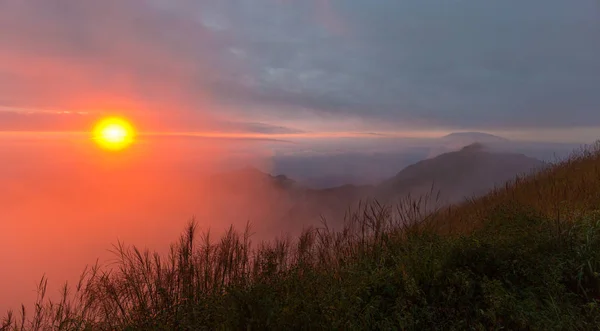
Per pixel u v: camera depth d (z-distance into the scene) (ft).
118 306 11.30
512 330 8.68
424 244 12.37
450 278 10.09
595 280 9.64
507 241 11.55
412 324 8.85
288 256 12.52
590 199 16.16
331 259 13.03
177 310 10.53
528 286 10.00
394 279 10.82
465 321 8.93
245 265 11.91
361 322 9.01
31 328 10.53
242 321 9.14
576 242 11.10
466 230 14.75
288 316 8.90
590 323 8.27
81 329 10.39
